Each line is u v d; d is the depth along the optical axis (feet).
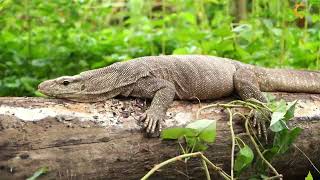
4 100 17.47
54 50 32.81
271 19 32.24
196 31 34.65
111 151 17.25
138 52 32.27
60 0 33.12
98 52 31.91
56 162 16.69
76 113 17.63
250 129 18.70
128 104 18.98
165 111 18.71
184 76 20.48
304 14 26.12
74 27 34.68
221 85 20.86
